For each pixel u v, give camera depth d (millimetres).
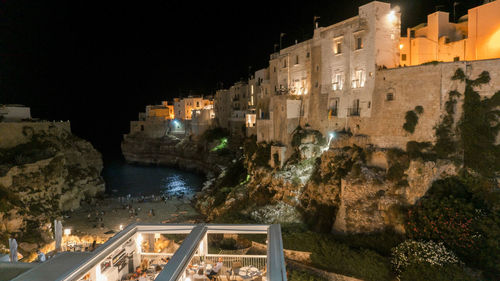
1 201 38750
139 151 109000
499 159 27859
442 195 28609
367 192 31719
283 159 47375
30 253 36594
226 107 91188
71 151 63094
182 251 11836
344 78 40719
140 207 57062
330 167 37562
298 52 50469
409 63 39438
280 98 49875
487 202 27266
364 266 26141
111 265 13227
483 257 24297
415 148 31547
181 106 116938
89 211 55094
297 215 37594
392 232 29594
